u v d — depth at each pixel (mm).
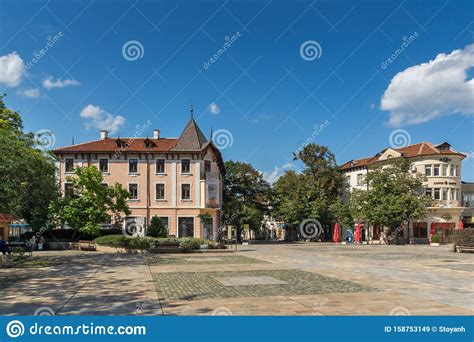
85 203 43469
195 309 11289
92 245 41781
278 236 87062
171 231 53594
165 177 54281
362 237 68312
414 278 17422
